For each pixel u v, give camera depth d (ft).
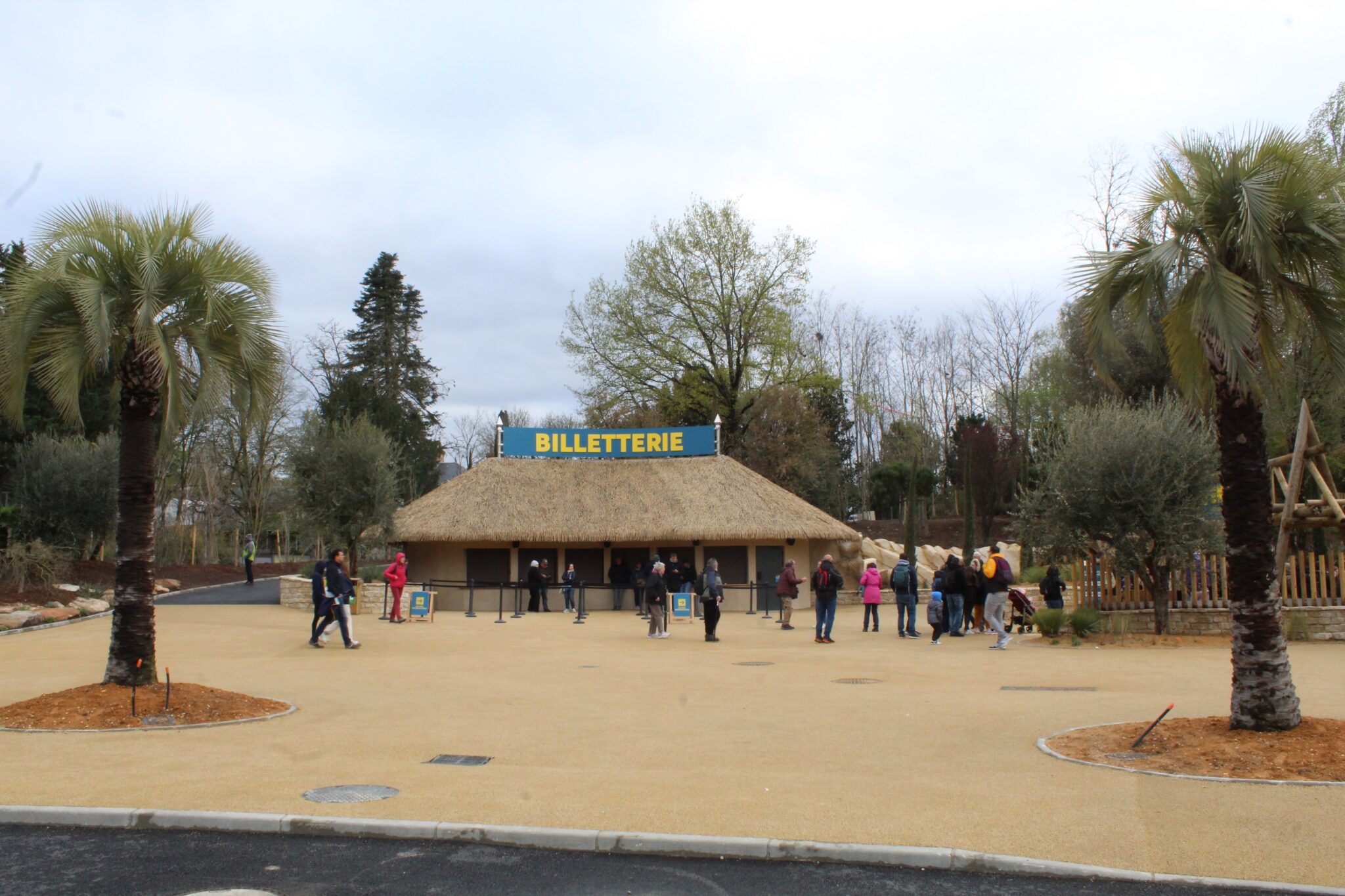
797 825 23.29
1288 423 86.69
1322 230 31.55
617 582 111.04
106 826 23.94
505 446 124.36
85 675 49.96
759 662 58.59
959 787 26.78
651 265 156.56
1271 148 32.01
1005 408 187.21
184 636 70.49
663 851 22.04
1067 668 53.42
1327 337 33.76
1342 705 37.99
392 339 197.06
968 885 20.01
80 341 40.73
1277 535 53.72
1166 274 32.45
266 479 167.53
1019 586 100.78
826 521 118.62
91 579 100.78
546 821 23.68
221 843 22.72
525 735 35.12
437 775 28.60
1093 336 35.60
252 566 130.00
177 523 160.97
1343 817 23.34
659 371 160.76
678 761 30.71
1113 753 30.14
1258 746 28.86
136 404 40.96
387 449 101.45
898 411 207.21
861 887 19.93
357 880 20.31
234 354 44.55
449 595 112.27
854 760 30.53
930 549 139.74
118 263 40.78
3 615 75.72
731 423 159.33
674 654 63.46
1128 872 20.06
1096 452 67.36
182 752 31.83
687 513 115.24
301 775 28.58
